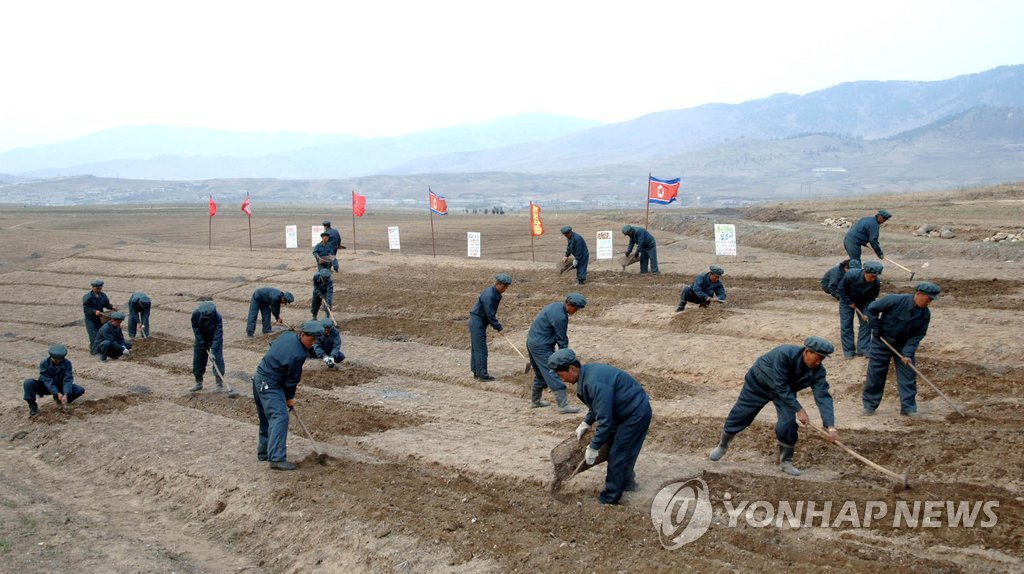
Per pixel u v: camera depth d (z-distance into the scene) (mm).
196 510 9898
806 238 29547
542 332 12695
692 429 11281
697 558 7324
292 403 10969
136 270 35500
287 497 9594
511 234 50875
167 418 13477
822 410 8969
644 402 8680
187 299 28266
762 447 10359
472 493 9352
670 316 18422
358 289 26562
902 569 6773
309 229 64312
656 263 24922
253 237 58531
